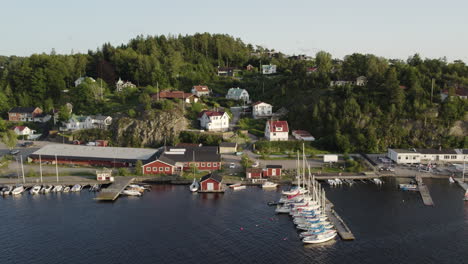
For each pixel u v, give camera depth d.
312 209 83.62
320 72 187.50
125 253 66.38
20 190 98.31
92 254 66.00
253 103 190.12
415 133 143.50
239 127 161.12
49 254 65.94
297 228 76.12
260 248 68.38
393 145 142.25
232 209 86.81
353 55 199.12
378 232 74.69
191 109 168.12
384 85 156.88
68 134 160.00
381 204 89.88
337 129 146.25
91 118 162.25
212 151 123.06
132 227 76.94
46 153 127.25
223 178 108.94
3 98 197.00
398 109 148.62
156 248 68.25
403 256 65.50
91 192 99.06
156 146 150.12
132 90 194.88
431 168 118.38
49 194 97.56
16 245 69.12
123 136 154.12
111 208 87.38
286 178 109.12
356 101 154.25
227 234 73.94
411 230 75.44
